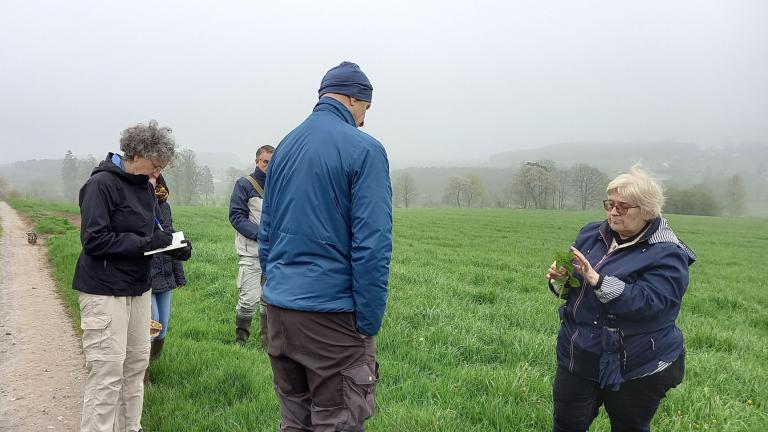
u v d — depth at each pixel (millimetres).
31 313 8555
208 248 16641
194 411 4887
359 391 3221
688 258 3619
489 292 11281
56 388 5633
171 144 4133
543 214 61688
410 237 29000
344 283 3195
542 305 10578
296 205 3201
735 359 7629
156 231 4332
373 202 3098
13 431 4660
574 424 3854
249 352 6660
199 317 8562
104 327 3920
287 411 3428
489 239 29156
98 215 3844
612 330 3537
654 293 3398
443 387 5695
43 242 18094
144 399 5156
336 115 3361
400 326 8023
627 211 3492
